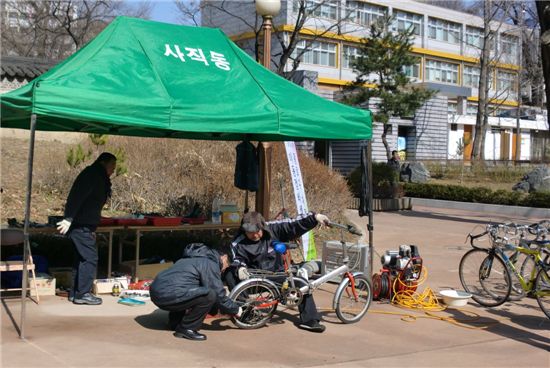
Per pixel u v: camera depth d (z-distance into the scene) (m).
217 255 5.92
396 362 5.32
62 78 5.71
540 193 19.44
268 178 8.90
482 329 6.66
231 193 11.75
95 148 13.67
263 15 8.74
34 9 35.31
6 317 6.18
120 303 6.96
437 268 10.21
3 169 13.06
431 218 17.98
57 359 4.91
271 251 6.29
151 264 8.26
